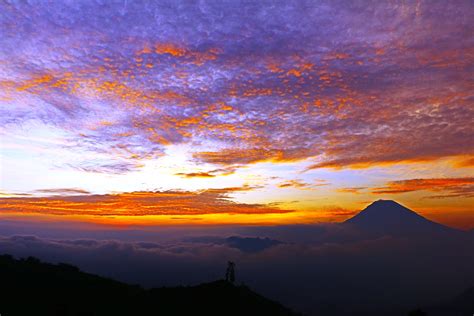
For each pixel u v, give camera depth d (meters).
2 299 26.44
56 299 28.36
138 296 34.22
